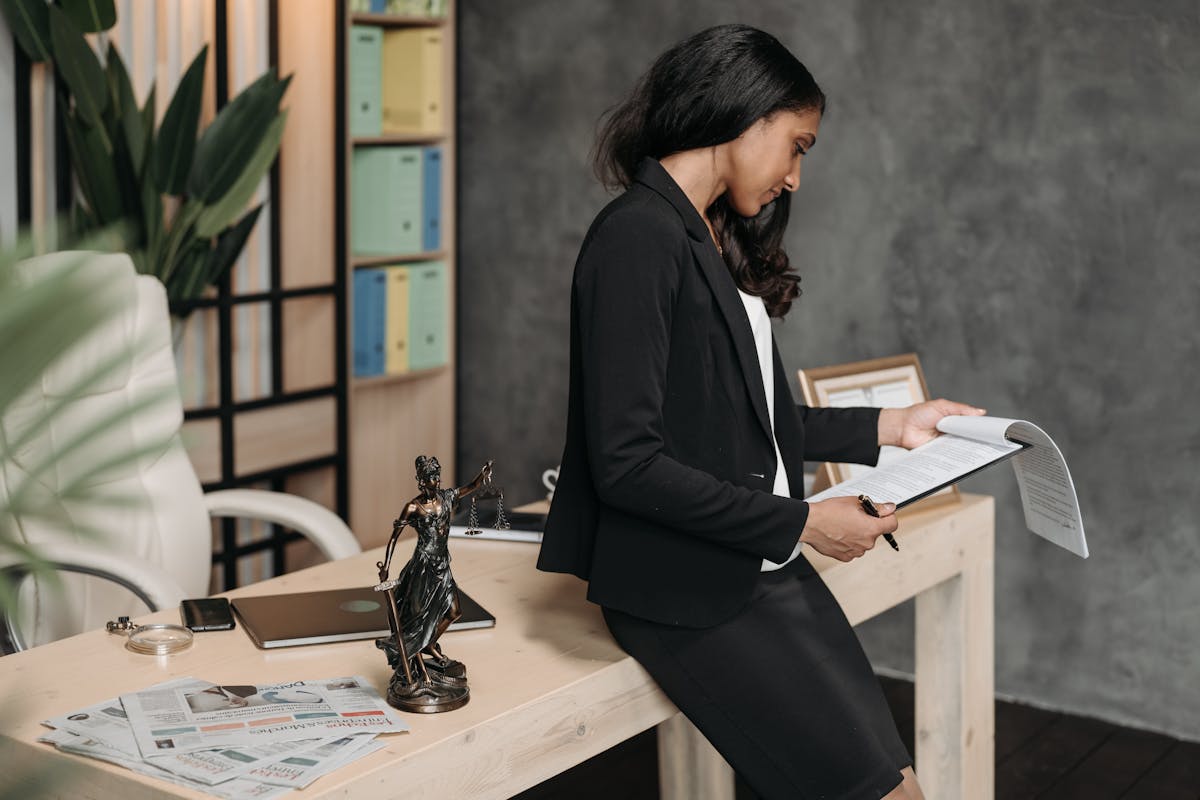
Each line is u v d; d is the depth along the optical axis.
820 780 1.63
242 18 3.70
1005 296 3.44
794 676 1.66
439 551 1.45
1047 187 3.34
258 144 3.40
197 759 1.27
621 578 1.63
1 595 0.36
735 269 1.86
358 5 4.06
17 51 3.20
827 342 3.75
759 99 1.62
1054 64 3.29
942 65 3.46
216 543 3.81
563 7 4.15
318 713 1.40
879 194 3.60
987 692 2.55
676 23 3.93
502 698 1.50
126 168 3.25
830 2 3.62
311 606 1.82
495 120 4.35
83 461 0.35
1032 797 2.89
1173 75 3.13
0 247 0.32
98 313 0.33
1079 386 3.35
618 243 1.56
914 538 2.27
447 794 1.38
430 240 4.39
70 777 0.48
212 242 3.66
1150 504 3.27
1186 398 3.20
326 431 4.05
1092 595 3.38
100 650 1.66
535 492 4.44
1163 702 3.30
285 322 3.94
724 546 1.63
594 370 1.54
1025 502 1.99
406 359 4.36
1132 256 3.23
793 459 1.85
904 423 2.04
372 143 4.36
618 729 1.65
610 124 1.76
